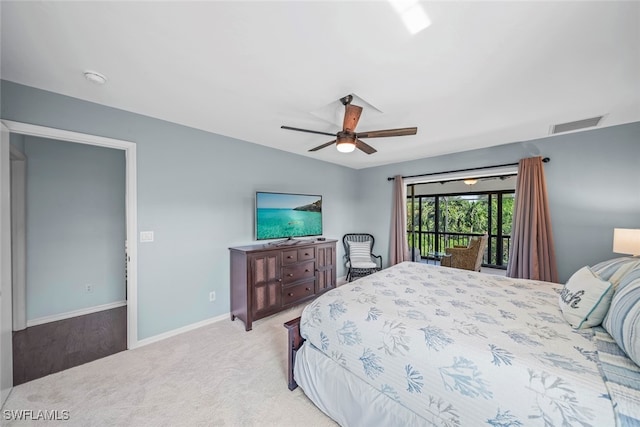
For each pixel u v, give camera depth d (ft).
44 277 9.54
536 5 3.73
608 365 3.27
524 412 3.06
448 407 3.57
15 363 6.95
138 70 5.54
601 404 2.75
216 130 9.53
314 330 5.43
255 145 11.27
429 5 3.73
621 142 8.79
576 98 6.77
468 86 6.12
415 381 3.90
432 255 20.74
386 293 6.23
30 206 9.27
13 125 5.93
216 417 5.11
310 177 13.94
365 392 4.49
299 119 8.38
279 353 7.52
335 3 3.71
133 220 7.82
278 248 10.12
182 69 5.49
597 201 9.23
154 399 5.57
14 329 8.80
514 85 6.08
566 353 3.59
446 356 3.76
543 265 9.88
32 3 3.68
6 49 4.77
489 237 19.94
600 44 4.57
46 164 9.62
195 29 4.27
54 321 9.64
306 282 11.34
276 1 3.67
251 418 5.08
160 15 3.95
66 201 10.06
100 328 9.06
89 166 10.61
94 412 5.20
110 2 3.69
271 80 5.90
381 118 8.18
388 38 4.42
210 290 9.68
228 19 4.04
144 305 8.03
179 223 8.85
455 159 12.77
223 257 10.10
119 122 7.55
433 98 6.75
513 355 3.54
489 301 5.71
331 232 15.40
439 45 4.61
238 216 10.61
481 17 3.94
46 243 9.58
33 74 5.68
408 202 22.17
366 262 14.71
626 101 6.95
